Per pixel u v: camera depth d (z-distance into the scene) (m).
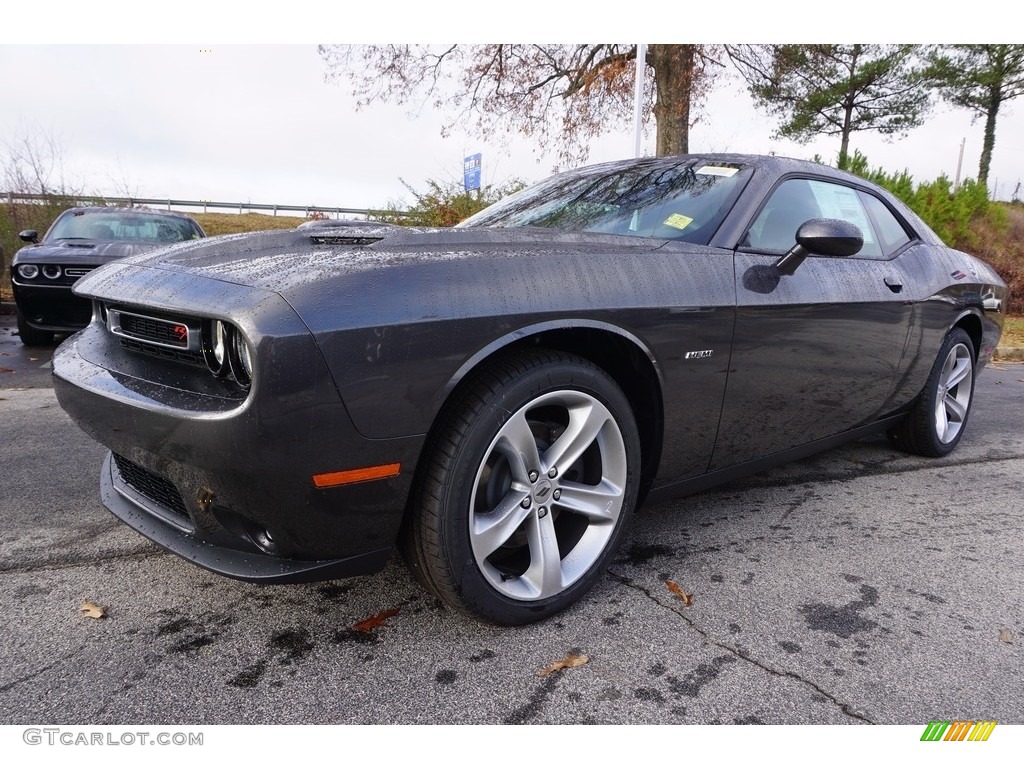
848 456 3.89
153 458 1.77
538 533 2.00
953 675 1.83
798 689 1.75
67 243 7.06
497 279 1.85
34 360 6.37
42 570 2.31
